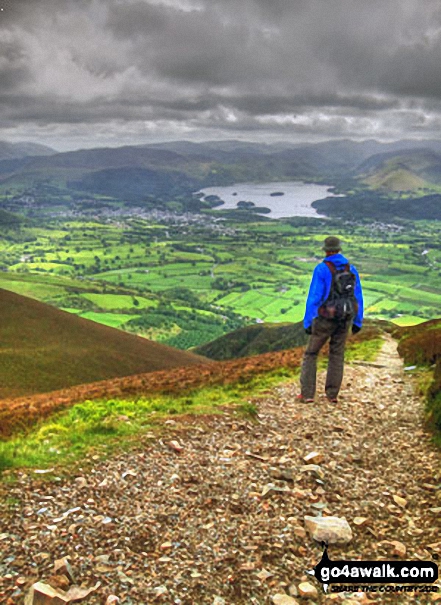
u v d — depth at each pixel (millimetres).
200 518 5809
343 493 6746
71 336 81375
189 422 9617
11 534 5203
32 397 20250
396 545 5312
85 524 5492
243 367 18219
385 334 34281
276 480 7035
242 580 4629
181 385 15258
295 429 9586
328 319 10945
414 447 8703
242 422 9742
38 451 7914
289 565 4926
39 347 72312
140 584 4496
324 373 15469
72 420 10750
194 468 7363
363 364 17906
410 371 16266
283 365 17453
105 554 4945
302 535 5480
